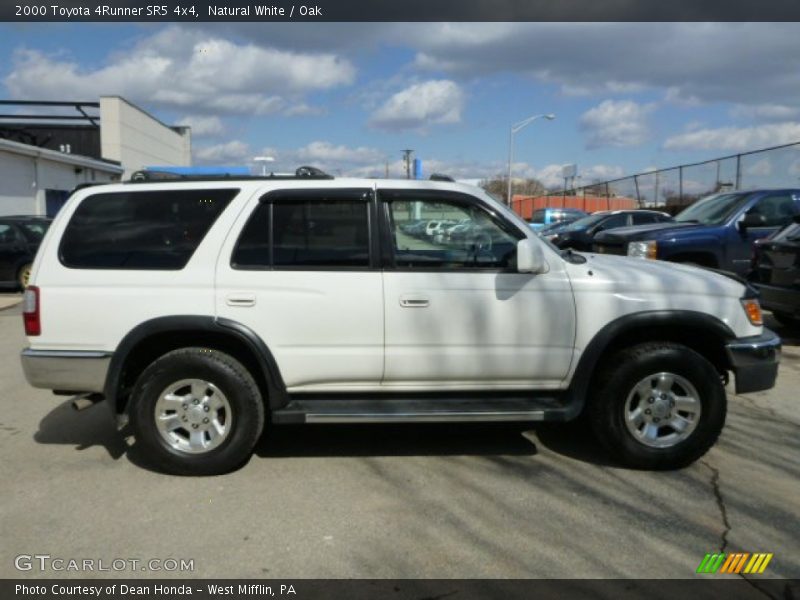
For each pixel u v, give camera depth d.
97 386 4.16
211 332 4.15
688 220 9.90
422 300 4.15
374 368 4.21
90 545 3.38
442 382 4.30
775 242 8.03
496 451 4.68
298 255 4.17
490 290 4.18
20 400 5.95
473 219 4.26
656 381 4.24
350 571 3.13
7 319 10.45
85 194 4.24
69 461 4.50
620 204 29.72
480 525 3.57
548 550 3.30
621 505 3.80
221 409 4.19
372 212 4.20
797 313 7.68
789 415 5.46
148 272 4.13
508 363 4.24
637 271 4.38
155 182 4.25
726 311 4.27
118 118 32.09
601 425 4.29
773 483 4.12
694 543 3.37
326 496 3.94
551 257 4.28
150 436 4.16
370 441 4.88
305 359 4.16
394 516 3.68
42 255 4.19
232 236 4.15
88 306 4.12
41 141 31.89
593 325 4.22
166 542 3.40
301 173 4.47
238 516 3.68
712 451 4.66
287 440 4.91
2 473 4.29
